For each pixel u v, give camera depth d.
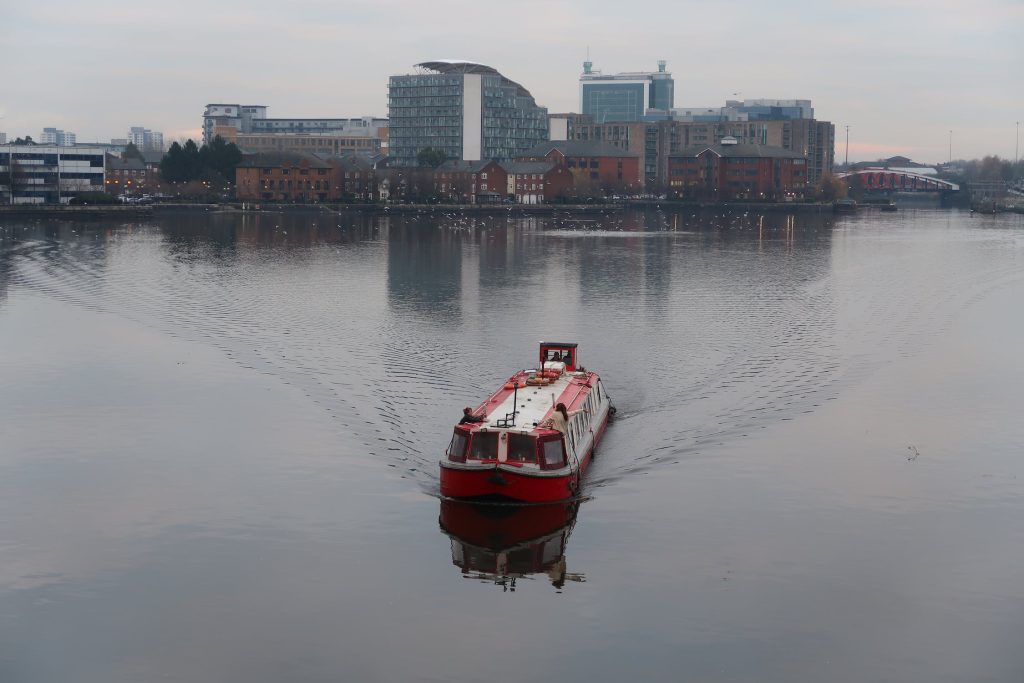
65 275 160.12
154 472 65.56
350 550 55.16
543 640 46.81
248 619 48.31
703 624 48.03
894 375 91.44
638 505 60.91
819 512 60.03
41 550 54.75
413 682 43.72
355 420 75.62
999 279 167.25
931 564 53.62
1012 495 62.66
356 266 179.25
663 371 92.75
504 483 58.56
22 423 75.56
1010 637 46.88
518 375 74.25
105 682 43.47
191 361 94.94
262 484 63.53
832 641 46.62
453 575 52.62
